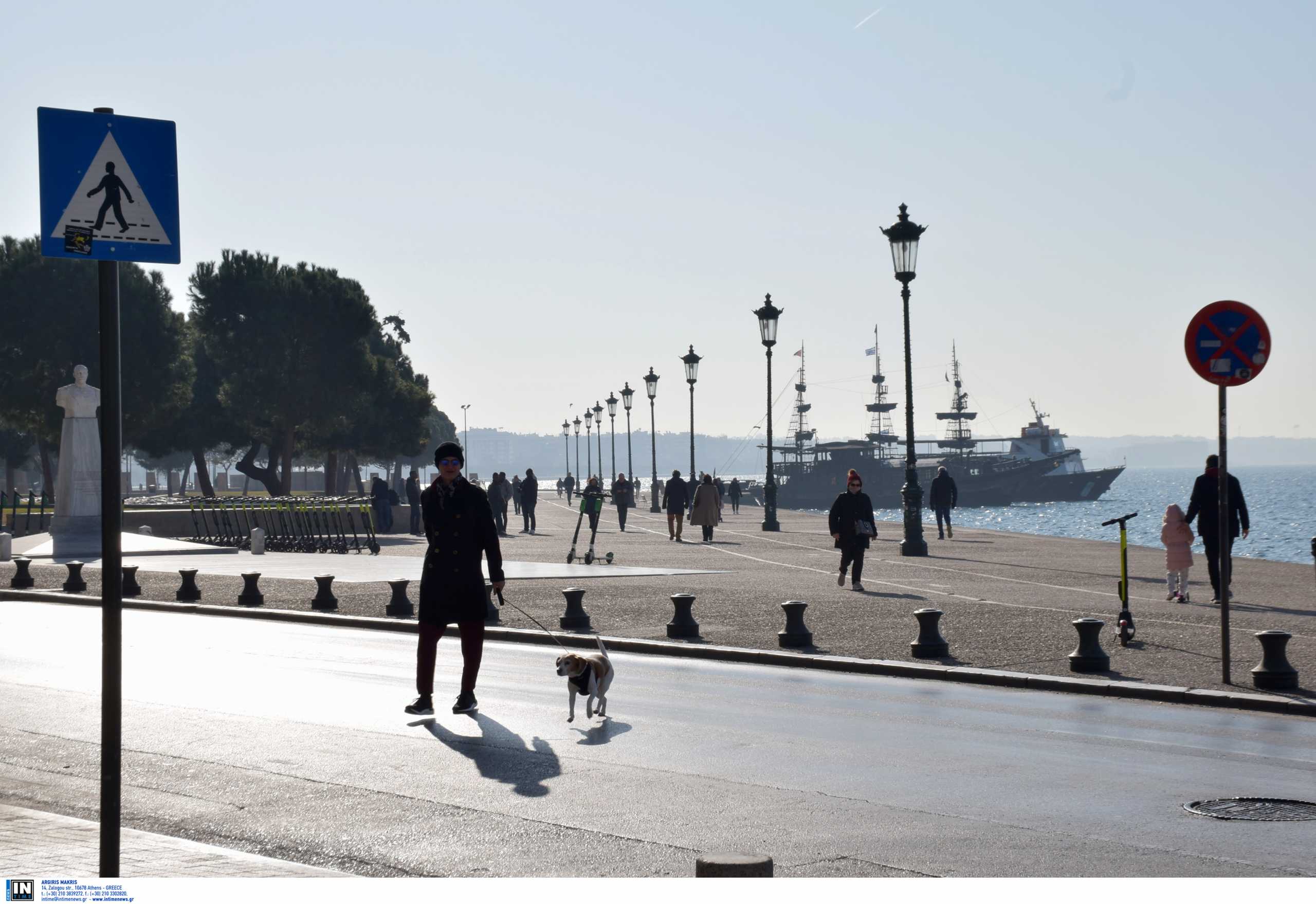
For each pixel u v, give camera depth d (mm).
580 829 7195
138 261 5066
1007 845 6809
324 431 66188
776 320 45594
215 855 6340
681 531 40031
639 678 13258
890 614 17938
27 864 6090
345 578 25031
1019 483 180750
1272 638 11938
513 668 13883
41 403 60375
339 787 8297
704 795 8016
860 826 7246
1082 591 21984
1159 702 11695
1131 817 7426
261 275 64438
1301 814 7473
